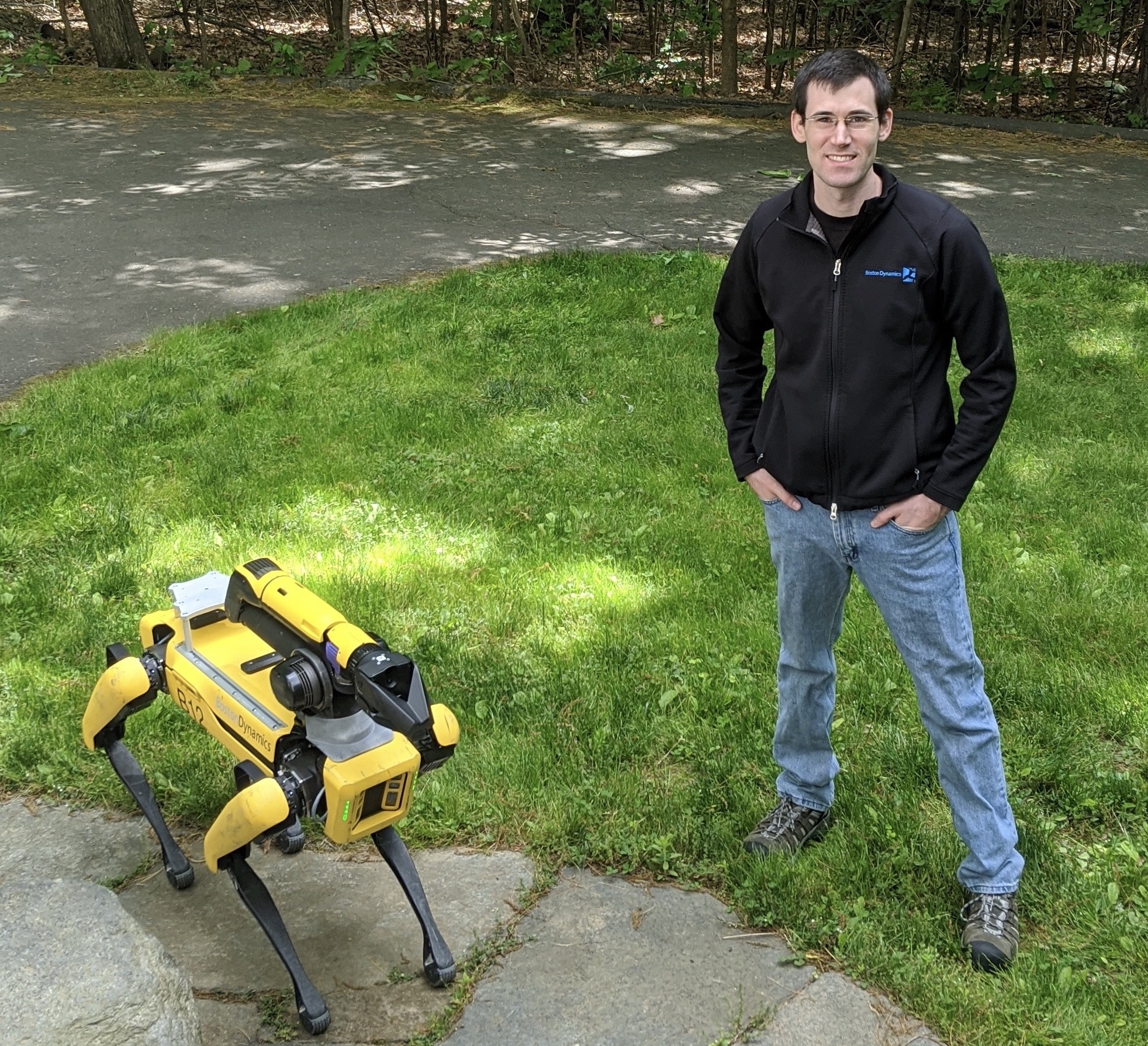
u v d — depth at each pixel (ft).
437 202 32.76
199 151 37.83
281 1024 8.74
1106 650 13.67
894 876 10.23
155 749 11.78
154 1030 7.14
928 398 8.63
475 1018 8.84
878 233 8.32
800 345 8.79
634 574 15.34
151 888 10.21
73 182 33.96
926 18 50.93
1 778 11.51
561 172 36.29
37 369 21.72
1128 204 33.96
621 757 11.87
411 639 13.84
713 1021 8.83
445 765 11.55
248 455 18.31
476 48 53.52
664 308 24.97
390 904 10.00
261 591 8.75
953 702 9.18
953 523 9.07
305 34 55.67
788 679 10.15
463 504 17.13
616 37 53.93
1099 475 18.25
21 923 7.53
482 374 21.80
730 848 10.52
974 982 9.12
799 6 51.52
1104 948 9.46
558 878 10.33
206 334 23.00
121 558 15.47
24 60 48.93
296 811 8.39
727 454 18.80
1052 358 22.93
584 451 18.94
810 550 9.36
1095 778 11.43
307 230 30.14
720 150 39.68
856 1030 8.75
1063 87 49.29
